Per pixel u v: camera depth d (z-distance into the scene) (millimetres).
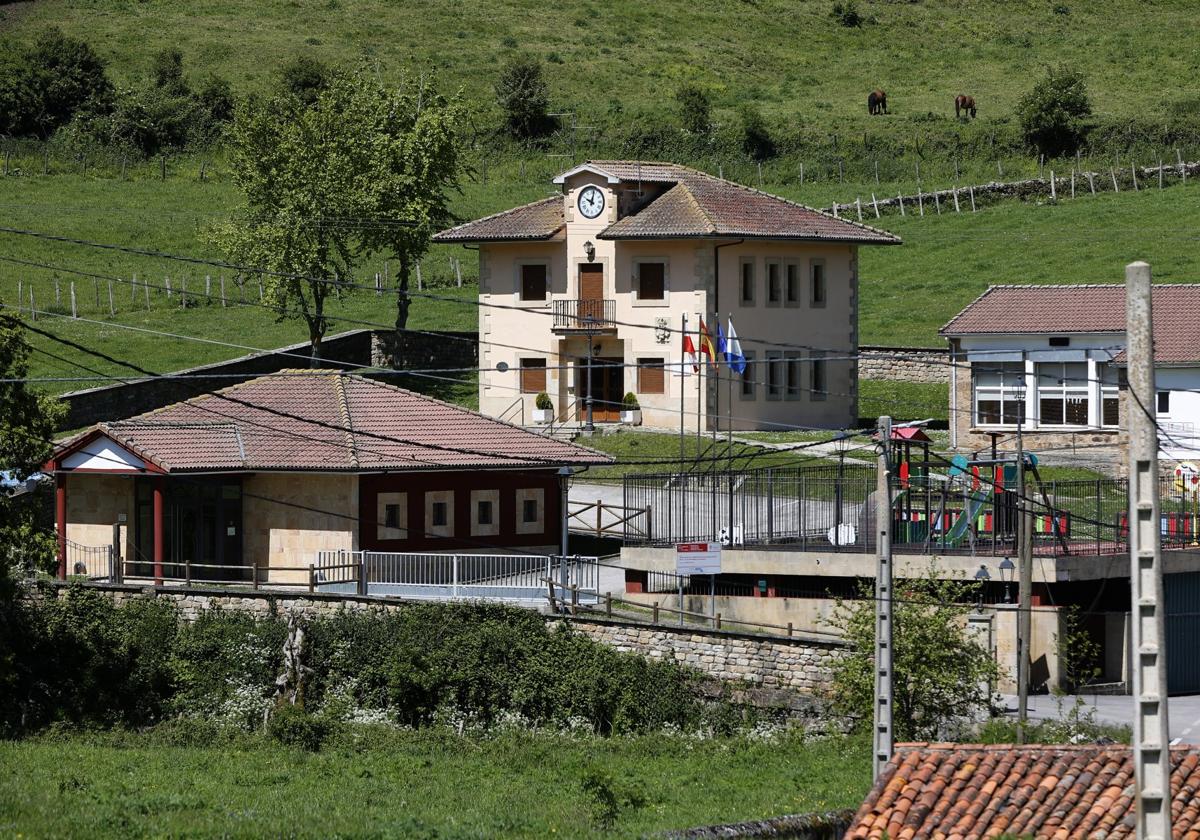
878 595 91125
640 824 94438
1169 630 143875
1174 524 152750
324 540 162000
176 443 162000
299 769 113125
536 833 90625
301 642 136250
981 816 79500
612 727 129750
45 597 152500
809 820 89250
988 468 166750
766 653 131250
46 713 138125
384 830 88312
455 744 123250
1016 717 123062
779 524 155000
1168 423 193750
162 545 162125
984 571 137125
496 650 134500
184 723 132000
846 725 125188
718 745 120875
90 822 88438
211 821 90188
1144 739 61656
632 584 154250
